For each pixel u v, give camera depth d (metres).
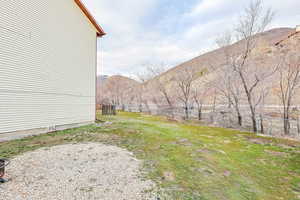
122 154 4.59
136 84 27.52
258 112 10.19
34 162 3.76
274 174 4.14
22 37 6.12
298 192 3.34
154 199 2.59
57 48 7.57
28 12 6.31
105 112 16.69
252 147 6.44
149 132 7.95
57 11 7.54
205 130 9.68
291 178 3.95
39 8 6.72
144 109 21.91
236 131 9.60
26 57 6.26
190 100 15.63
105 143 5.70
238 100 10.85
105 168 3.63
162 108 18.20
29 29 6.36
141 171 3.60
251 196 3.03
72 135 6.74
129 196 2.62
